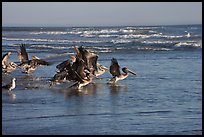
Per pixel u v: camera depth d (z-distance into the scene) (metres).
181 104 16.03
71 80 20.14
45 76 23.28
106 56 35.53
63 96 17.55
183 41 54.25
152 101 16.59
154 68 26.77
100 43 54.44
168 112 14.66
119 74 21.38
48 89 19.14
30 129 12.50
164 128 12.65
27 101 16.42
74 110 14.94
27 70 24.47
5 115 14.15
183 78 22.56
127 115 14.20
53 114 14.32
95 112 14.66
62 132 12.23
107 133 12.15
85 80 19.61
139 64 29.00
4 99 16.81
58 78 20.06
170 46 46.28
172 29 121.12
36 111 14.74
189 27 143.62
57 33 101.19
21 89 19.14
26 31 125.25
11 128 12.59
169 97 17.39
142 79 22.30
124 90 19.03
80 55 20.41
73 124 13.06
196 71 25.19
